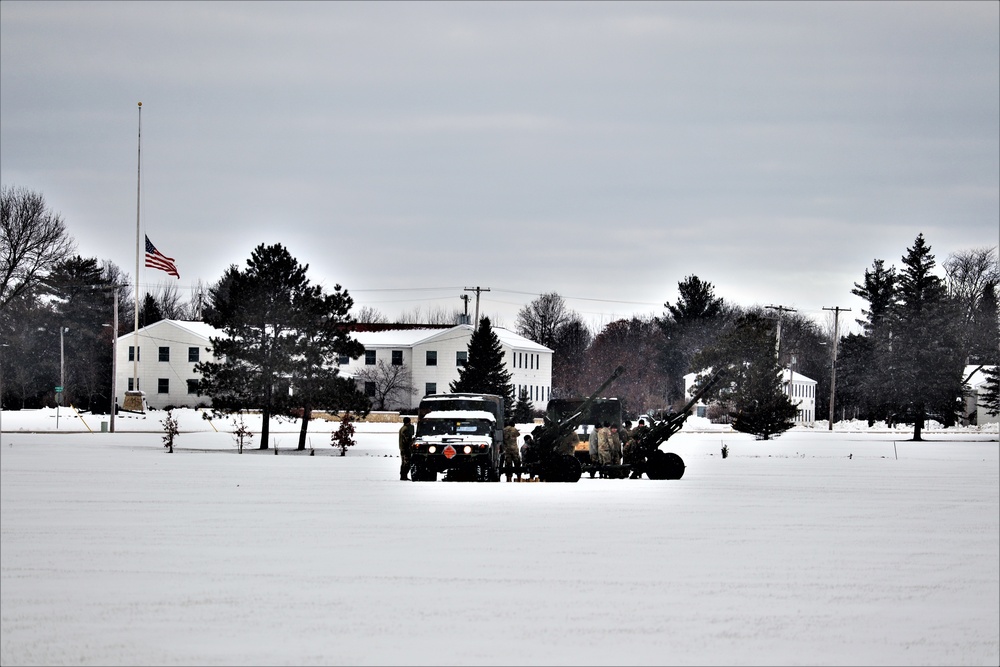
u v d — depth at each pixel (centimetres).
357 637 3775
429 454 10388
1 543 5862
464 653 3575
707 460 15562
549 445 10719
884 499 8881
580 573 5009
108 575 4903
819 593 4628
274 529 6481
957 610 4325
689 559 5444
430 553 5556
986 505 8394
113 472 11344
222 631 3850
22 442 18238
